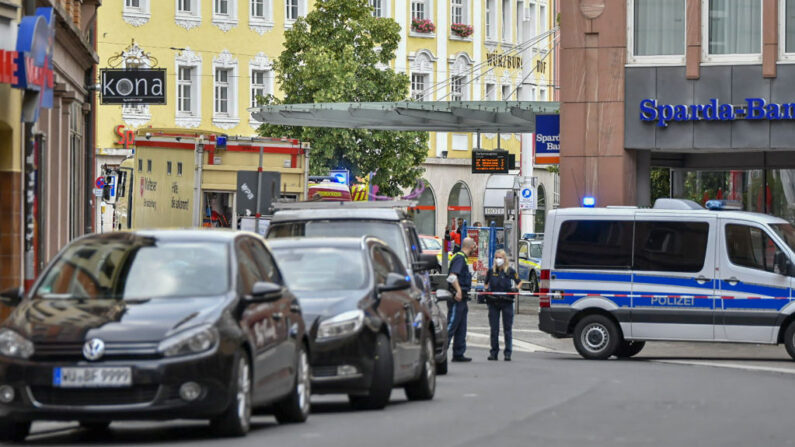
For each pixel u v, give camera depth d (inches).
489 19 5679.1
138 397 918.4
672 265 1945.1
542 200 5944.9
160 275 1010.1
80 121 2741.1
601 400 1333.7
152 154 2443.4
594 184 2474.2
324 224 1584.6
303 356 1113.4
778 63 2407.7
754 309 1904.5
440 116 2952.8
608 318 1980.8
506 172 3870.6
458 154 5556.1
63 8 2229.3
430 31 5359.3
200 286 999.6
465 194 5575.8
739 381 1588.3
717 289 1923.0
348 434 1015.6
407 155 4311.0
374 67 4222.4
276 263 1118.4
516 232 2883.9
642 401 1323.8
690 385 1525.6
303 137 4183.1
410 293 1347.2
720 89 2429.9
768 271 1900.8
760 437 1026.1
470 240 1955.0
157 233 1057.5
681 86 2445.9
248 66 4734.3
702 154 2630.4
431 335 1389.0
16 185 1897.1
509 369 1796.3
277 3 4820.4
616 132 2465.6
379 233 1579.7
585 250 1987.0
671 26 2453.2
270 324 1029.2
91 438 1008.9
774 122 2413.9
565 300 1991.9
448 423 1104.8
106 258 1028.5
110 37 4350.4
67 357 919.7
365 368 1202.0
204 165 2327.8
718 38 2439.7
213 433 973.2
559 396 1382.9
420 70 5339.6
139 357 920.3
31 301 991.0
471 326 2610.7
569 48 2481.5
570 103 2484.0
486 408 1250.0
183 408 922.7
